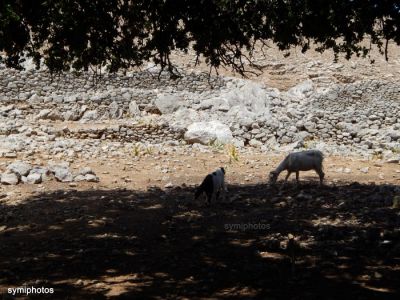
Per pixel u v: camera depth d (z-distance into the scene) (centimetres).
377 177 1753
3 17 920
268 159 2144
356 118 3025
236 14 1096
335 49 1215
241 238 1060
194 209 1295
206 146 2398
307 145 2472
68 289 781
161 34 1102
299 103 3288
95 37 1140
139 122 2586
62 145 2175
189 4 1027
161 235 1078
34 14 1015
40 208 1298
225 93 3162
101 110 2805
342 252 953
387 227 1095
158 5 1073
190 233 1098
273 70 3903
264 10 1075
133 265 900
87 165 1902
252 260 920
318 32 1028
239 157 2181
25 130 2380
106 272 864
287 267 878
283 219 1194
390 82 3544
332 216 1197
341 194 1419
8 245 1016
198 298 739
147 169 1883
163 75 3228
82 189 1538
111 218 1211
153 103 2934
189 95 3112
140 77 3170
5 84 2847
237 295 748
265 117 2719
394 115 3186
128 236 1074
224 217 1220
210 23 1064
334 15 994
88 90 3031
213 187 1316
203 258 937
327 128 2758
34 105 2769
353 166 1994
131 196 1442
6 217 1207
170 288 784
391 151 2364
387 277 819
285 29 1071
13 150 2019
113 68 1305
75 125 2562
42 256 948
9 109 2691
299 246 977
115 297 746
